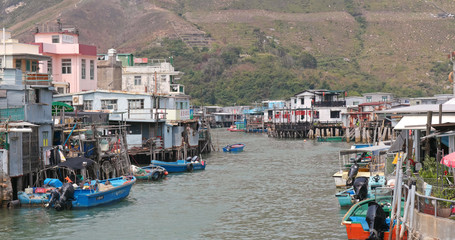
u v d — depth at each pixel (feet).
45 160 139.13
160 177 176.76
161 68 325.62
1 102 138.00
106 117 196.13
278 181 171.63
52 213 122.83
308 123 401.29
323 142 352.90
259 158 246.27
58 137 155.94
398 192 83.87
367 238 91.61
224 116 596.29
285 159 240.12
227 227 112.37
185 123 249.55
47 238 103.50
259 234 106.63
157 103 232.94
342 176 151.74
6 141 124.06
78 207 127.03
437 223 73.87
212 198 142.72
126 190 139.85
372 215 92.79
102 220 117.50
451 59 154.40
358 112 366.02
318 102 407.44
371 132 330.95
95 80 259.60
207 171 198.29
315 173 189.78
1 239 102.27
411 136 126.00
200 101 620.08
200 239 103.60
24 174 129.70
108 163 160.66
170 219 119.14
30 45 206.69
